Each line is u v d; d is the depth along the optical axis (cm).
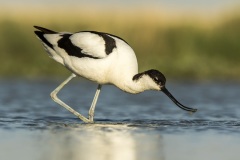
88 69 1262
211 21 2533
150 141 1044
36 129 1155
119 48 1246
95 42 1255
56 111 1443
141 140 1050
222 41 2388
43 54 2297
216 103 1609
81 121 1289
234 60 2344
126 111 1467
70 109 1302
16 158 907
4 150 959
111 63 1241
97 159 906
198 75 2206
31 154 931
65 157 914
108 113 1432
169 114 1416
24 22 2441
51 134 1098
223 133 1133
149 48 2388
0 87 1877
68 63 1298
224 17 2534
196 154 948
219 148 993
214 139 1068
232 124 1249
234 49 2366
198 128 1190
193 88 1914
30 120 1284
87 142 1024
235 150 978
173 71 2217
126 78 1242
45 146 989
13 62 2270
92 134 1101
